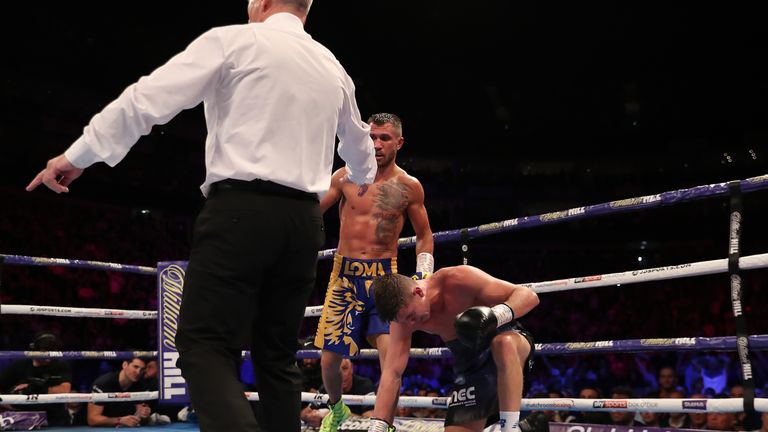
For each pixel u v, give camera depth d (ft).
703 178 65.26
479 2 60.44
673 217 64.49
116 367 38.27
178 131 55.98
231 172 6.31
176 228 51.75
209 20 54.60
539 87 73.36
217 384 6.01
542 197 69.67
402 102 74.90
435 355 13.16
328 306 13.05
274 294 6.84
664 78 71.05
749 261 9.55
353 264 12.99
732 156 68.74
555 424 12.94
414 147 77.66
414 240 14.40
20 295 37.86
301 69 6.68
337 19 61.72
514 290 9.89
